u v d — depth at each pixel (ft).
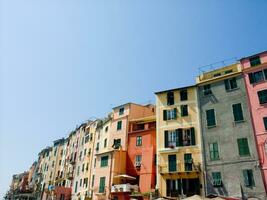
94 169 169.68
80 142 210.79
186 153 112.16
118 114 167.63
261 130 96.84
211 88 117.29
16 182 388.78
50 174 255.29
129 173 142.92
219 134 106.83
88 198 156.97
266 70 103.76
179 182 108.99
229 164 99.86
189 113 119.44
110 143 160.56
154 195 112.06
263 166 92.02
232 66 118.62
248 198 91.04
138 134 149.59
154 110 172.35
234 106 107.04
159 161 118.21
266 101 99.45
